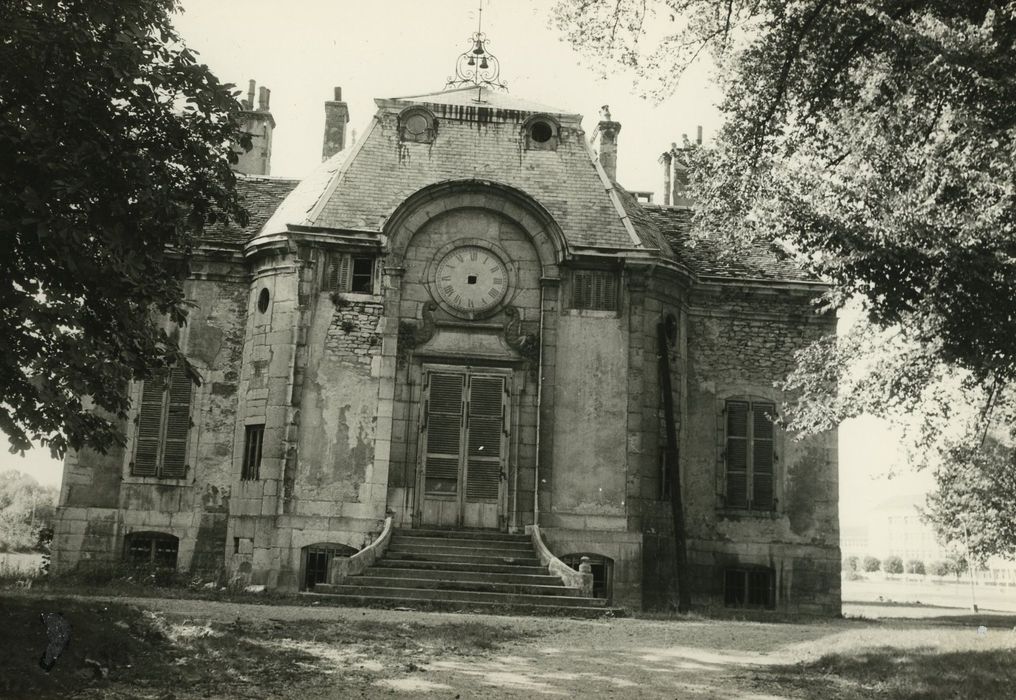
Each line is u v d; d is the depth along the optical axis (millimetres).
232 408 24547
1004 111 13820
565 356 23375
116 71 12156
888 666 12234
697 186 20953
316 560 22297
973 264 13727
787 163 19250
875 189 14820
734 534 25000
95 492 24203
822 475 25547
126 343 12445
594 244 23812
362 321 23250
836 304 17016
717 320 25875
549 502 22703
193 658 11047
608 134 28859
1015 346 14453
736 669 12547
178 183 13289
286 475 22516
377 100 25266
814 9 18438
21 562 33906
